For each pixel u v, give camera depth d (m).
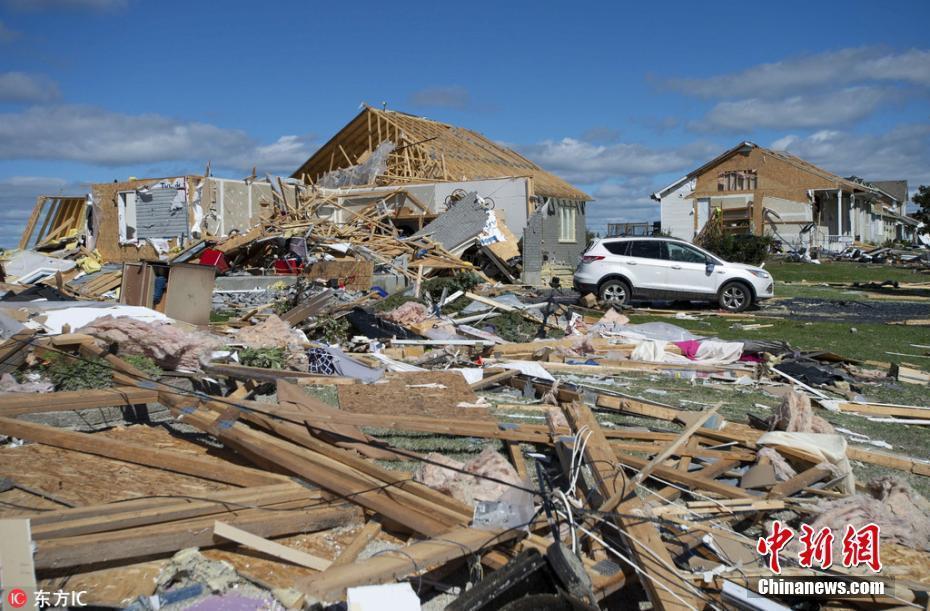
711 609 3.83
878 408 8.36
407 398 7.25
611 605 4.06
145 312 9.78
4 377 7.27
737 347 10.90
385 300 15.86
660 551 4.08
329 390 7.84
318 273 19.09
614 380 9.45
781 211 45.47
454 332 11.73
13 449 5.44
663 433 6.35
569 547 4.15
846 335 14.36
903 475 6.16
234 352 8.45
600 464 5.15
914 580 4.11
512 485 4.48
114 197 25.28
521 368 8.70
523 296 18.47
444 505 4.56
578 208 35.34
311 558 4.07
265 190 26.17
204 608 3.60
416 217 26.41
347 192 28.02
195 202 24.06
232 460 5.59
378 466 5.11
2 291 13.64
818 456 5.66
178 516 4.17
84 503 4.53
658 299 18.17
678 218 47.81
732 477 5.67
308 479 4.88
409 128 34.28
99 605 3.53
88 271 20.42
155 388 6.48
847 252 42.97
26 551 3.38
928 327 15.65
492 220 24.38
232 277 18.61
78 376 7.06
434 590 4.04
